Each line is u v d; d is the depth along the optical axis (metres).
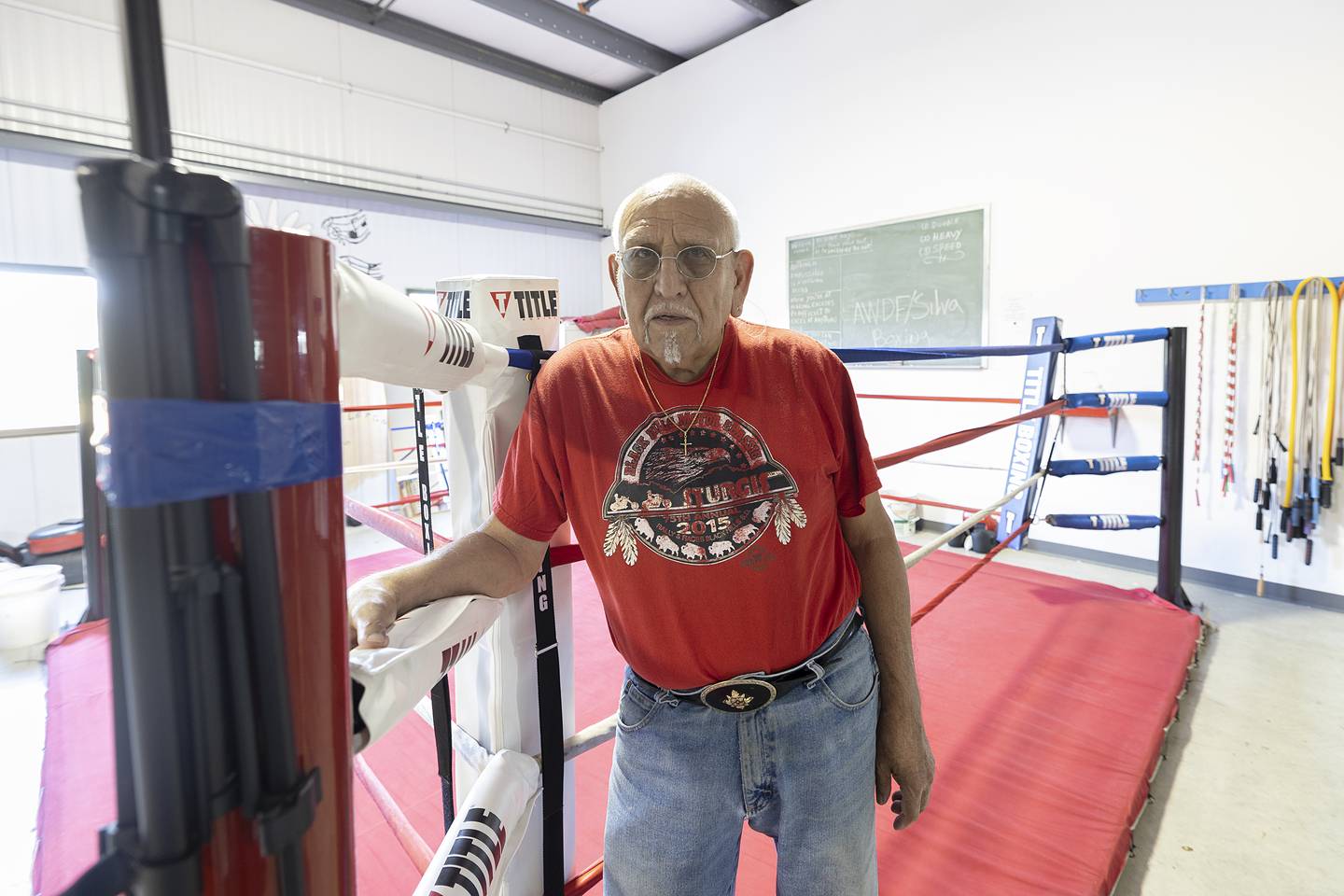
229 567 0.26
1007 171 3.81
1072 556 3.75
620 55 5.42
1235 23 3.03
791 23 4.77
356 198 5.01
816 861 0.79
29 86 3.76
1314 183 2.89
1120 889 1.40
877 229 4.41
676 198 0.71
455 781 0.95
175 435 0.24
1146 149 3.32
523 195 6.00
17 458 3.86
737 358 0.77
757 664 0.77
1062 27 3.54
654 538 0.73
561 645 0.93
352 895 0.33
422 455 0.90
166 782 0.26
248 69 4.48
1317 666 2.40
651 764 0.80
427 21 5.21
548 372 0.78
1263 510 3.09
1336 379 2.86
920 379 4.33
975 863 1.38
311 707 0.30
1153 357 3.39
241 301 0.26
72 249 3.94
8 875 1.44
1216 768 1.80
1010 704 2.00
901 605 0.88
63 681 2.21
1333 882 1.41
